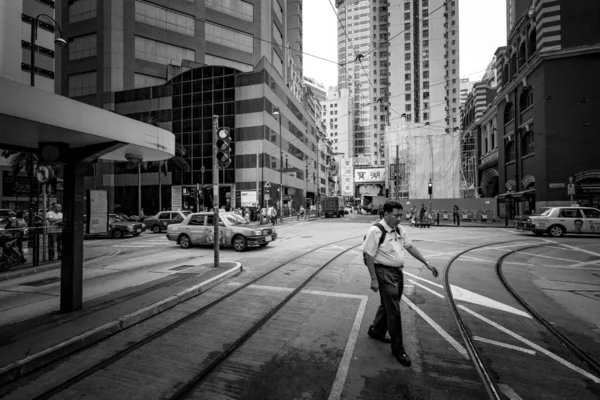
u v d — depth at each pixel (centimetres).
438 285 679
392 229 365
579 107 2292
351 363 341
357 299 573
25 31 2273
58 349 358
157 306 507
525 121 2739
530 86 2603
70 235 486
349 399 277
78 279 492
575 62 2306
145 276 739
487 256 1054
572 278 744
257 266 884
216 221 823
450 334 421
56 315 463
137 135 553
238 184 3681
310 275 765
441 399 276
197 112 3816
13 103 358
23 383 308
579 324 456
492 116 3666
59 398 282
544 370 327
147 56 4062
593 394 285
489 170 3800
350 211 7106
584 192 2244
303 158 5609
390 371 324
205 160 3775
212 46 4328
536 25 2506
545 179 2358
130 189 3997
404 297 591
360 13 13500
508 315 494
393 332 346
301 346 384
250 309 521
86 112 443
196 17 4250
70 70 4128
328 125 12825
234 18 4488
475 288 654
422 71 8212
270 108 3872
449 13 8056
